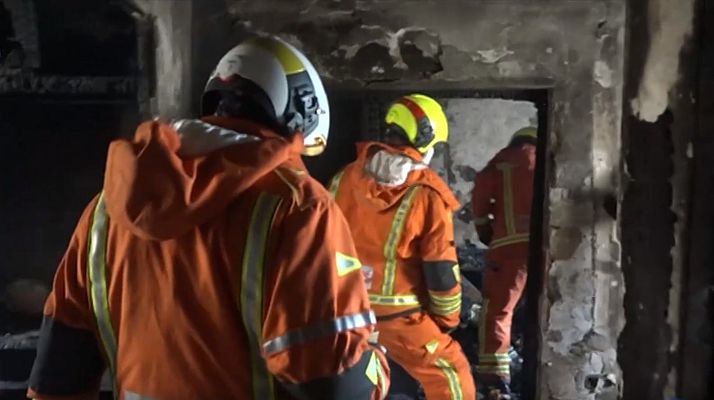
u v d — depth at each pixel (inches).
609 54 94.3
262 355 43.6
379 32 96.2
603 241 96.5
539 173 98.7
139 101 96.6
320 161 112.9
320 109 52.1
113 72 96.3
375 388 46.0
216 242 43.3
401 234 92.8
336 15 96.1
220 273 43.3
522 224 114.7
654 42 88.0
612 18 93.7
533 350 100.3
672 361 87.4
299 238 42.8
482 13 95.0
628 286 93.2
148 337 45.3
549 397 99.3
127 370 46.7
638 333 92.1
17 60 96.1
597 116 95.3
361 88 97.4
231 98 48.4
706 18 81.7
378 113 110.4
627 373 94.2
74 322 48.7
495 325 115.0
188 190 41.9
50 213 104.6
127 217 42.9
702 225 83.9
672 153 86.3
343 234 45.8
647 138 89.7
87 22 94.4
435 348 96.8
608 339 97.5
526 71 95.5
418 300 96.5
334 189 95.6
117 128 100.6
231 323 43.6
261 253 42.8
